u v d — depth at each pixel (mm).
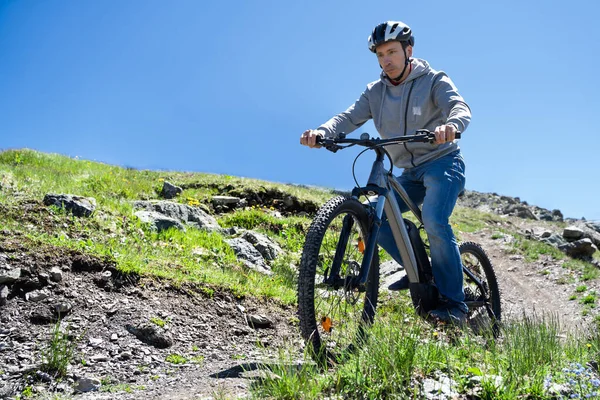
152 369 3934
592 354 3777
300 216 12766
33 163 13328
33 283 4777
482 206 42500
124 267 5465
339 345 3406
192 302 5398
